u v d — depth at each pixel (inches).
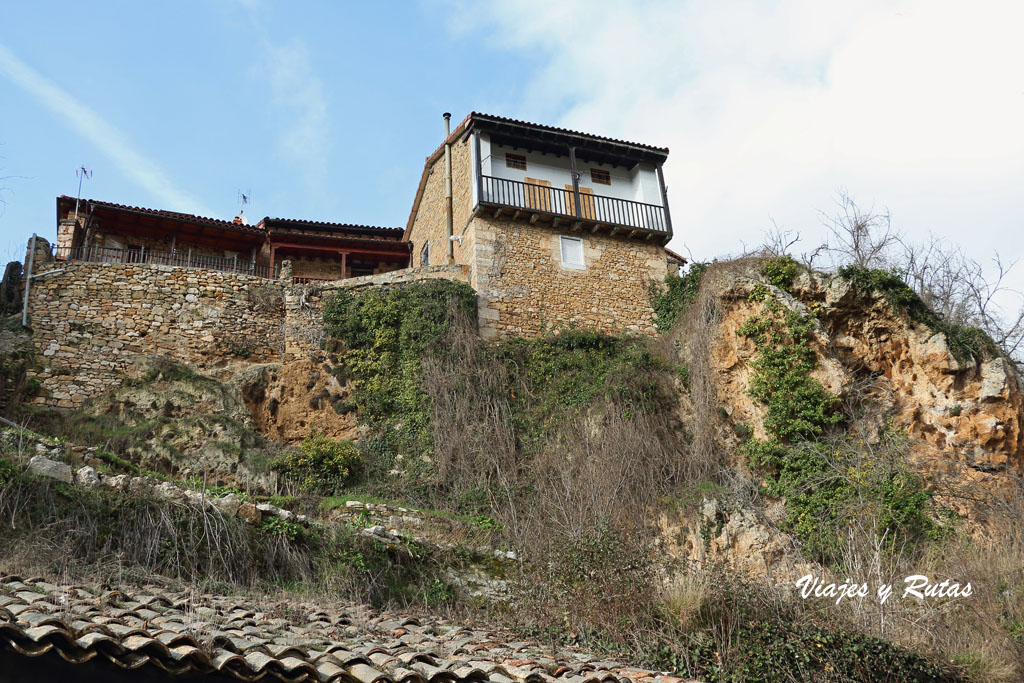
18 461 400.8
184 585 374.3
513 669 274.8
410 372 762.8
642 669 349.4
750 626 393.7
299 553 454.9
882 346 716.7
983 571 506.0
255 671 221.1
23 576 316.2
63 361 733.3
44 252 787.4
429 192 1026.7
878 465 613.9
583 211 936.9
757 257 754.2
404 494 679.7
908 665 380.8
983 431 665.6
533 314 858.8
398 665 249.3
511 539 577.9
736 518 595.5
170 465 649.0
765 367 688.4
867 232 876.0
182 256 965.8
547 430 733.3
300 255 1053.2
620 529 526.6
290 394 761.0
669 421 729.0
